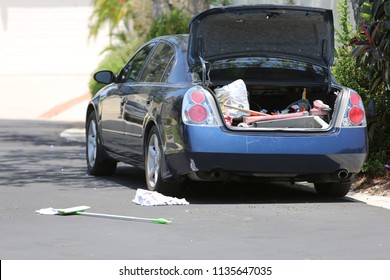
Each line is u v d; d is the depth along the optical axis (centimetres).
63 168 3597
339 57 3266
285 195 2858
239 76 2784
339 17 3341
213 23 2720
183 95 2598
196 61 2728
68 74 9394
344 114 2648
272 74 2797
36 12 9538
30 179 3244
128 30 6688
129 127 2967
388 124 3066
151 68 2958
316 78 2809
